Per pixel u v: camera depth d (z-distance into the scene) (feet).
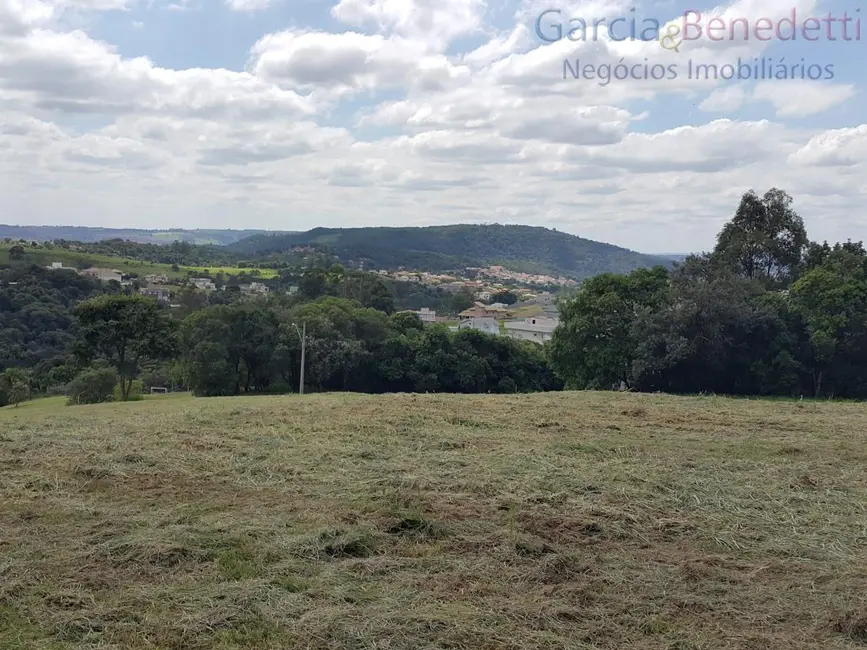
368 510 21.94
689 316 82.48
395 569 17.29
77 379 100.27
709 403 56.44
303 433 36.60
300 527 20.10
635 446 34.22
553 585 16.37
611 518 21.71
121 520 20.63
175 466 27.99
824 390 88.84
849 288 83.97
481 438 35.78
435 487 25.17
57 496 23.81
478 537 19.49
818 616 15.12
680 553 19.02
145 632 13.84
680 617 15.06
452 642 13.35
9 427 38.86
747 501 24.17
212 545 18.49
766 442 36.50
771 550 19.44
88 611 14.65
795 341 85.25
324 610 14.56
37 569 16.81
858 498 25.07
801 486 26.61
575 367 100.22
